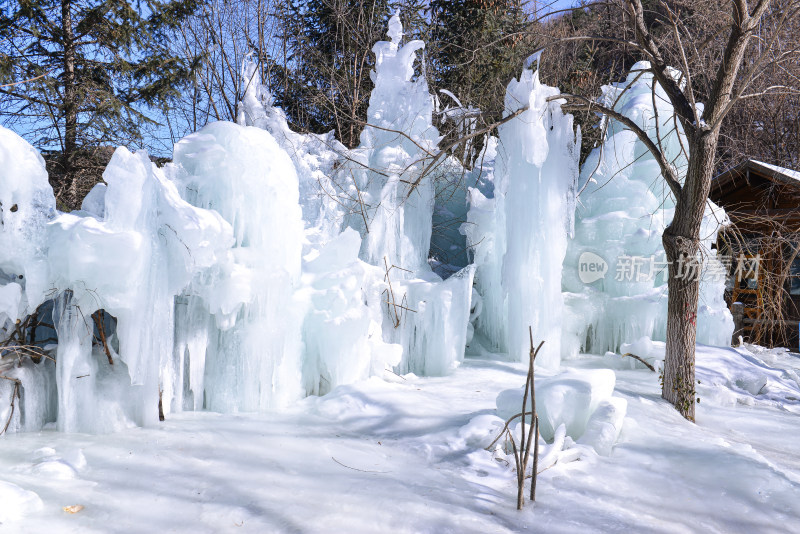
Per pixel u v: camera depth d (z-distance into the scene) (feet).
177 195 16.85
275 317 18.25
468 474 13.43
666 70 21.42
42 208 14.35
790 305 36.68
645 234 29.81
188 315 17.57
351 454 14.40
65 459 12.66
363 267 21.47
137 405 15.94
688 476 13.67
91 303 14.79
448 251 33.27
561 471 13.56
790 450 17.04
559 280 26.23
